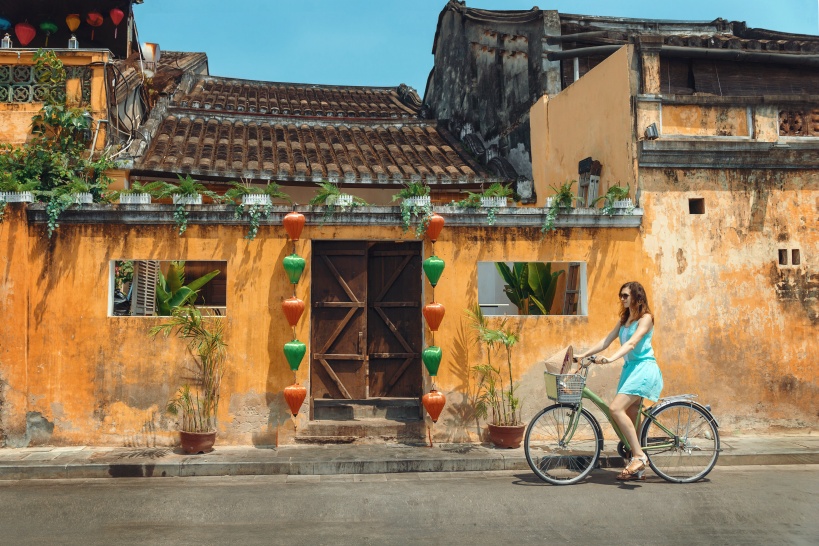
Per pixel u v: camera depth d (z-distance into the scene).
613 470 7.57
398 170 11.89
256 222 8.30
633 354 6.97
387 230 8.54
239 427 8.23
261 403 8.27
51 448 8.01
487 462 7.70
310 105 15.81
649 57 9.16
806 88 10.45
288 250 8.39
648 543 5.08
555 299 10.73
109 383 8.12
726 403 8.81
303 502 6.26
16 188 8.20
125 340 8.16
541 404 8.57
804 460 7.91
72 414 8.09
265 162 11.58
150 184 8.55
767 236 9.02
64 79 10.34
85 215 8.19
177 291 10.20
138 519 5.73
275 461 7.51
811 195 9.15
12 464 7.32
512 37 13.01
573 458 7.04
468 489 6.72
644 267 8.80
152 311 10.62
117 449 8.01
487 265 13.29
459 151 13.45
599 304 8.70
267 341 8.30
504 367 8.55
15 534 5.31
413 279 9.02
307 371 8.34
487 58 14.02
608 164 9.52
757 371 8.89
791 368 8.95
